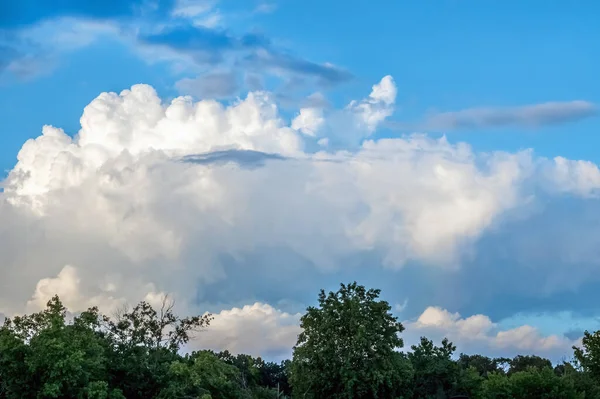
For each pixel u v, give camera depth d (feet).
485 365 405.80
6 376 152.97
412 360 221.87
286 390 364.58
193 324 194.39
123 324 182.70
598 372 265.13
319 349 200.54
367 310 205.98
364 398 199.21
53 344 152.05
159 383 172.96
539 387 240.73
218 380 189.16
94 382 153.58
